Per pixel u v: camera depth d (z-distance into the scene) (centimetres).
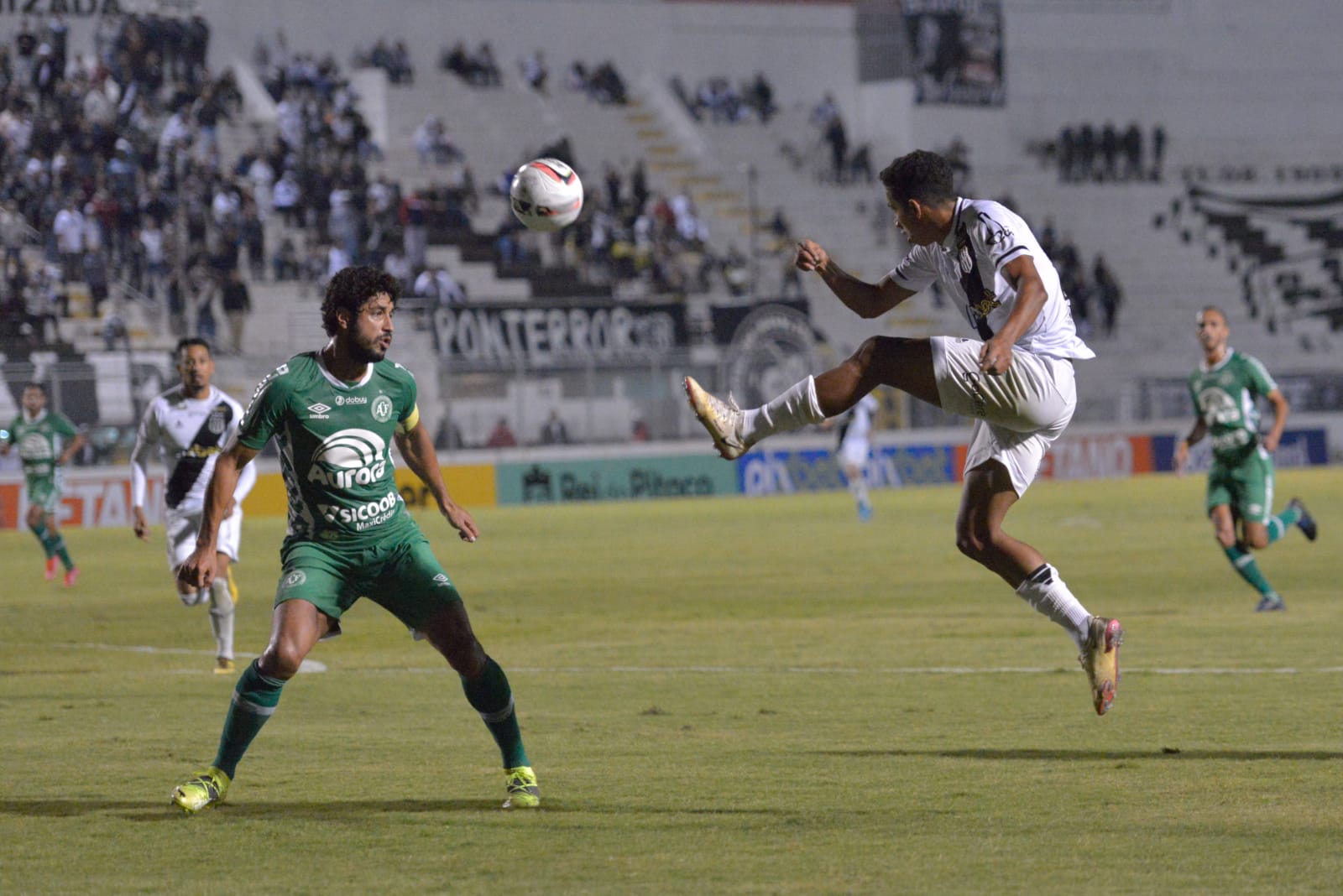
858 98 12800
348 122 10531
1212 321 3609
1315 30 13712
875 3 12725
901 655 2984
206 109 9981
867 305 1770
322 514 1608
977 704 2364
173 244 9231
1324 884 1268
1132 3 13325
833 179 12206
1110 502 8044
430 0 11675
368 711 2397
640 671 2838
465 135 11431
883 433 10031
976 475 1692
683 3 12412
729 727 2184
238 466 1603
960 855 1390
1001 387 1591
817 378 1599
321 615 1620
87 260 8794
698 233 11156
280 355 9294
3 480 7831
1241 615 3531
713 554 5659
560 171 1827
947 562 5188
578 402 9125
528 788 1638
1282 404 3575
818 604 4006
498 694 1628
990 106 12750
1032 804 1612
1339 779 1711
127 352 8181
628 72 12338
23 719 2347
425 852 1432
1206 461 10700
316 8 11231
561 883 1308
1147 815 1545
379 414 1597
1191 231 12825
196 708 2461
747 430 1599
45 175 9225
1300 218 13075
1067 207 12681
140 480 2933
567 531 6925
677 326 9550
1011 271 1559
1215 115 13462
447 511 1706
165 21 10169
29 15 9800
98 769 1895
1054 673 2688
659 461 9275
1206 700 2342
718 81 12425
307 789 1745
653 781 1770
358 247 9981
